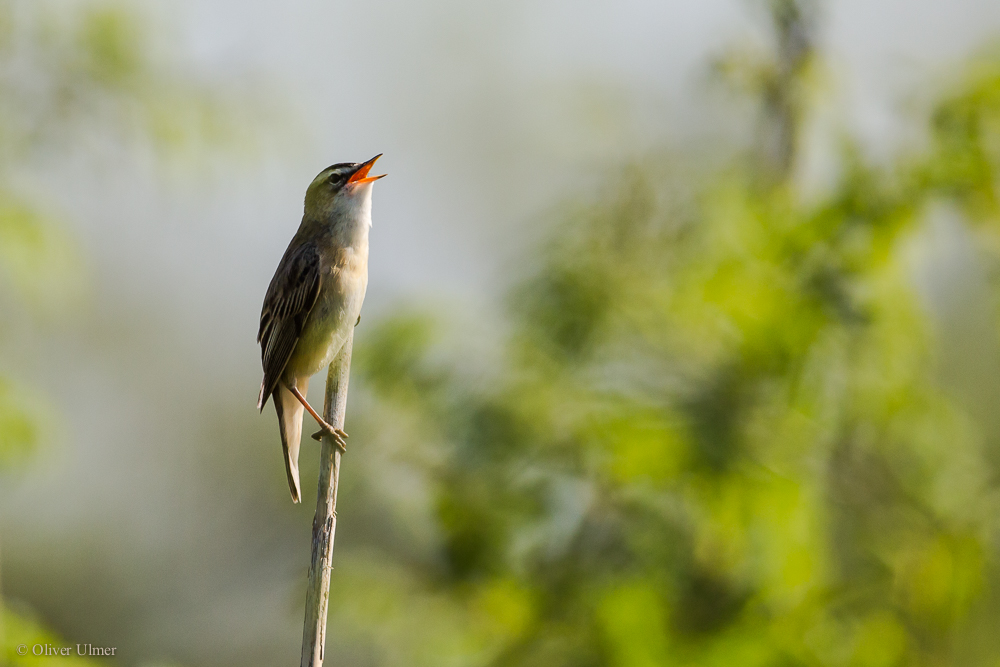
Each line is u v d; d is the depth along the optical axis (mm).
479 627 9656
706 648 8266
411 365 10258
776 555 8656
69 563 25547
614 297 9602
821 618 8602
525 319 9977
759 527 8641
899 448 9312
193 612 24562
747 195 9797
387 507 10852
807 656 8242
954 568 8594
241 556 25469
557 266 9961
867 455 9266
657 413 8812
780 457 8648
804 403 8656
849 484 9211
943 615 8586
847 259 8883
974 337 12336
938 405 9578
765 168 10781
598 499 9586
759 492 8422
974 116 8750
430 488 10141
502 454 9641
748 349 8664
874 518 9078
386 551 10734
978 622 9398
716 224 9359
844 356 8938
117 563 25859
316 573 7652
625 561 9305
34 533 25484
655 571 8992
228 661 23969
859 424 9156
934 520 8961
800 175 10680
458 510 9711
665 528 9102
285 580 21078
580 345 9555
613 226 10023
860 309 8656
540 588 9352
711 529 8688
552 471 9586
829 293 8664
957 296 12469
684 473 8547
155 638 24391
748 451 8578
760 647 8172
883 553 8945
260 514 26016
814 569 8750
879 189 8969
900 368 9109
